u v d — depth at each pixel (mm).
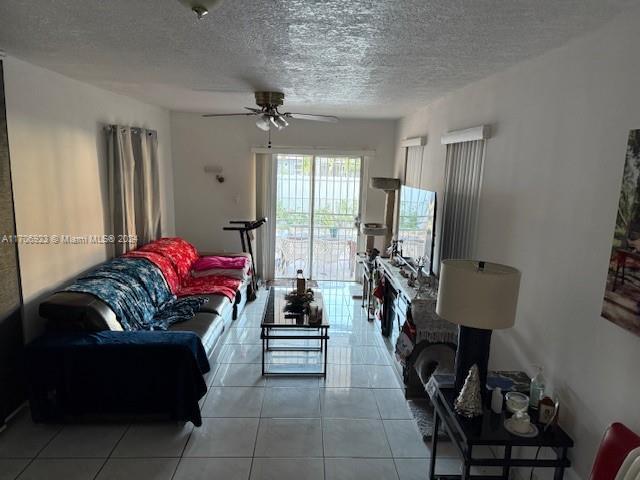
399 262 4316
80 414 2801
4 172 2645
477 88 3012
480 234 2912
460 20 1749
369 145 5816
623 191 1581
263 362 3502
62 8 1741
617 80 1661
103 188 3955
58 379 2711
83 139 3588
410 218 4141
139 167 4484
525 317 2330
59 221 3273
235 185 5840
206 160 5762
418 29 1883
